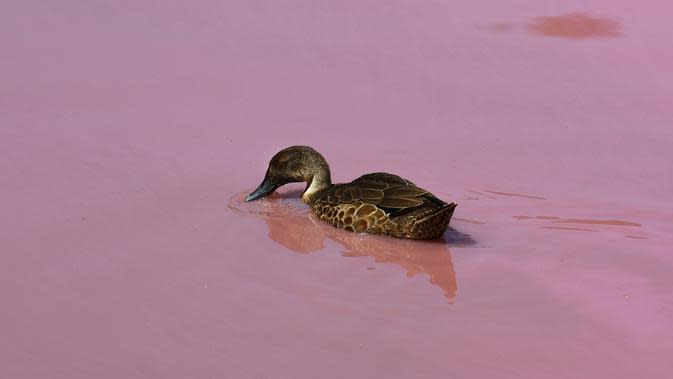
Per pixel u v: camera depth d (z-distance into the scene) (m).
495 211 15.39
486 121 19.36
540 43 23.09
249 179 16.72
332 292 12.64
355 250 14.04
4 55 22.09
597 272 13.23
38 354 11.08
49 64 21.72
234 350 11.18
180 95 20.42
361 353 11.13
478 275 13.17
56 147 17.73
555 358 11.06
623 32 23.66
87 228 14.51
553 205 15.59
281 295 12.52
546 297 12.52
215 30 23.81
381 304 12.33
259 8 25.11
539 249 13.97
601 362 10.98
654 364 10.95
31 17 24.33
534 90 20.78
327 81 21.23
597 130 18.86
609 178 16.72
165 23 24.20
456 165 17.33
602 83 21.06
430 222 13.99
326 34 23.64
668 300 12.45
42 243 13.96
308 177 15.89
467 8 25.06
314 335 11.52
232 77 21.34
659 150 17.92
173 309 12.10
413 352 11.16
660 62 22.08
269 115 19.56
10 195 15.66
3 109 19.38
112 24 24.06
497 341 11.43
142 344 11.31
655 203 15.66
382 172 15.85
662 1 25.41
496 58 22.34
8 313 11.97
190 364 10.89
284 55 22.50
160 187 16.20
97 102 19.94
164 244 14.04
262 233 14.60
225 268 13.30
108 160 17.27
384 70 21.77
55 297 12.40
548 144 18.25
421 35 23.58
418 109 19.94
